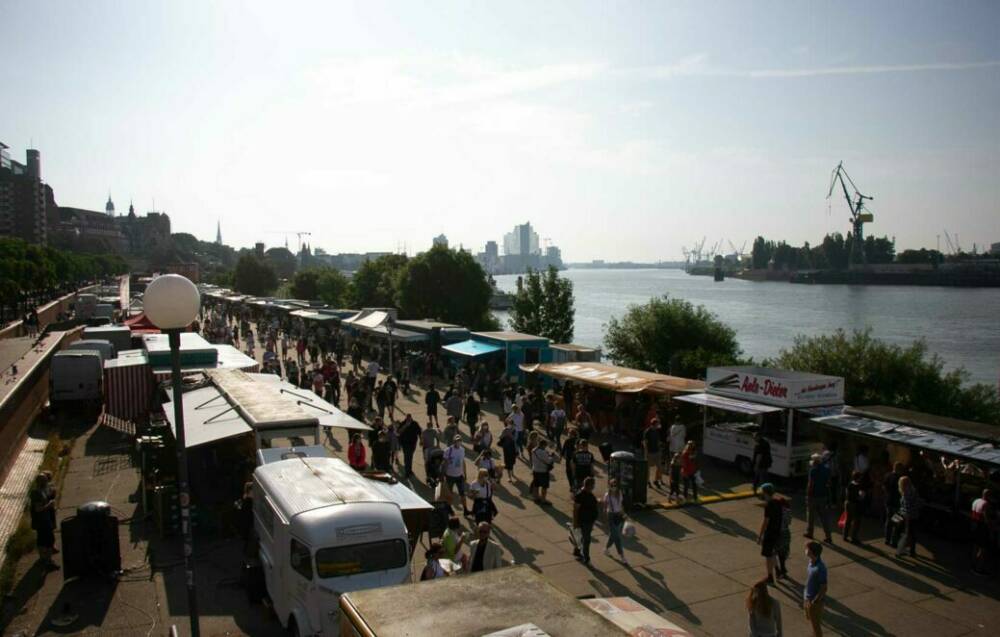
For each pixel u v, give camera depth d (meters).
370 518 10.27
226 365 26.75
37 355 30.77
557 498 18.09
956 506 15.62
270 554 11.26
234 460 16.77
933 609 12.06
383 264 84.06
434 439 19.19
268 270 120.62
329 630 9.65
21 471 20.28
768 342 89.56
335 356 43.00
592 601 7.70
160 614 11.61
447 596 5.38
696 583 13.00
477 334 38.06
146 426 22.61
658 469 19.55
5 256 70.62
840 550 14.82
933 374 32.06
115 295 99.31
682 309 42.28
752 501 18.02
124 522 16.11
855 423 17.78
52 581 12.88
